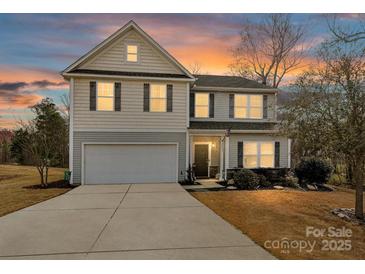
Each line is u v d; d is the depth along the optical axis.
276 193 10.38
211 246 4.80
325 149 7.44
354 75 6.93
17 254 4.41
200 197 9.40
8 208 7.52
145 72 12.52
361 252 4.82
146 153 12.42
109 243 4.87
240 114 14.65
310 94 7.76
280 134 9.54
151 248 4.66
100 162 12.06
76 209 7.39
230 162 13.30
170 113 12.59
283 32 23.31
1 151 26.39
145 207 7.67
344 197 10.10
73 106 11.77
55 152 18.45
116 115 12.12
